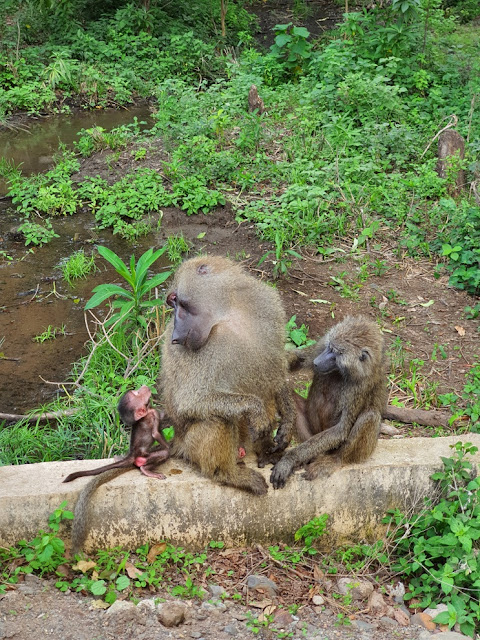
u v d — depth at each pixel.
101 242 7.31
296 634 4.20
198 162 8.32
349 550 4.57
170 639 4.12
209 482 4.50
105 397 5.38
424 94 10.10
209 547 4.57
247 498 4.54
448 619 4.22
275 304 4.50
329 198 7.31
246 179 7.95
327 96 9.34
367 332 4.53
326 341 4.64
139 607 4.23
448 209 6.88
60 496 4.45
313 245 6.90
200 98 9.89
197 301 4.33
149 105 11.45
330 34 13.10
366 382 4.52
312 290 6.41
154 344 5.72
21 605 4.20
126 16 12.89
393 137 8.23
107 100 11.50
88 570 4.37
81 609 4.21
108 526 4.49
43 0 12.41
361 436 4.55
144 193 7.93
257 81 10.09
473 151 7.93
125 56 12.31
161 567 4.45
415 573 4.50
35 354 5.95
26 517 4.44
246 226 7.34
